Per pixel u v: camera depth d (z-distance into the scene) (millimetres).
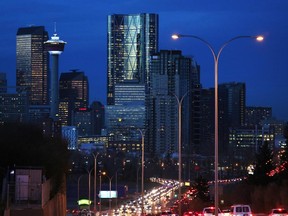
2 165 87250
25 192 74812
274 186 128250
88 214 155875
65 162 109438
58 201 98000
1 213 67125
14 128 96062
